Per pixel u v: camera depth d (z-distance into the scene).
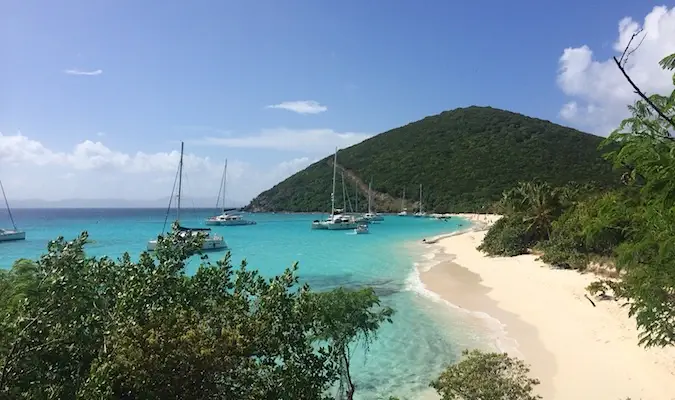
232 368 6.12
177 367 5.54
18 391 5.56
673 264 8.93
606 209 9.75
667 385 12.86
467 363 10.35
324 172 173.88
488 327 20.61
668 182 7.09
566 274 31.22
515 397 9.60
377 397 13.55
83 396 5.23
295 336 7.93
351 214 115.56
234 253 52.38
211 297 7.83
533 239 46.69
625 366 14.59
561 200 46.84
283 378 7.35
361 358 16.78
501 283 31.00
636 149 7.38
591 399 12.71
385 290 29.80
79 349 6.30
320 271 38.34
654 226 8.17
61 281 6.27
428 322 21.52
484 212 115.94
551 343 17.80
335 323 11.09
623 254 9.66
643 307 10.98
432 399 13.38
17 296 6.68
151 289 6.85
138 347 5.55
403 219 125.06
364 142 186.25
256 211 179.50
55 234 82.56
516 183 122.06
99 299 7.02
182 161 57.47
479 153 146.88
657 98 7.25
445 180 140.25
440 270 38.28
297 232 85.38
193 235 8.12
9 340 5.64
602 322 19.33
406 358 16.80
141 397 5.43
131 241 67.69
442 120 178.12
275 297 7.59
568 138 148.38
